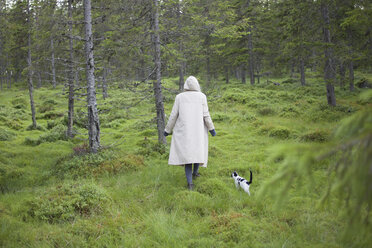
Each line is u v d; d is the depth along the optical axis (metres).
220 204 3.55
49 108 20.16
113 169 5.54
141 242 2.73
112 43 6.97
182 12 7.33
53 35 6.62
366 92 1.00
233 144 7.71
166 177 4.97
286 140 7.65
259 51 24.94
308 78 28.64
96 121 6.56
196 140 4.30
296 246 2.49
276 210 1.09
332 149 0.96
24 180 5.39
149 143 8.33
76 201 3.57
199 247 2.62
